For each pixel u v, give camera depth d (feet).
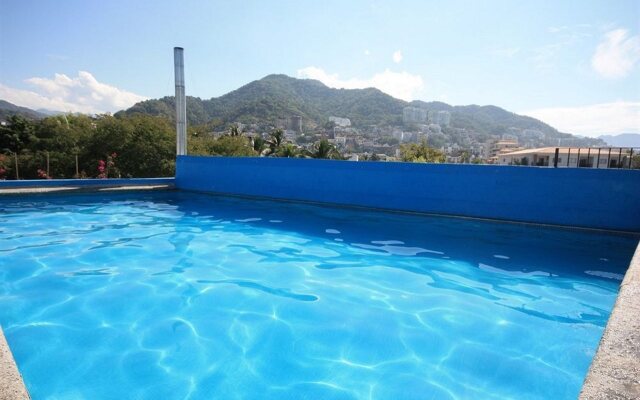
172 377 7.23
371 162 25.39
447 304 10.78
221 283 12.37
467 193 22.11
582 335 8.96
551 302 10.89
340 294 11.53
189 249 16.49
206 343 8.53
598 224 18.84
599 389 3.92
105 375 7.26
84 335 8.82
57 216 23.41
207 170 34.40
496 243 17.46
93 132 85.56
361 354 8.13
